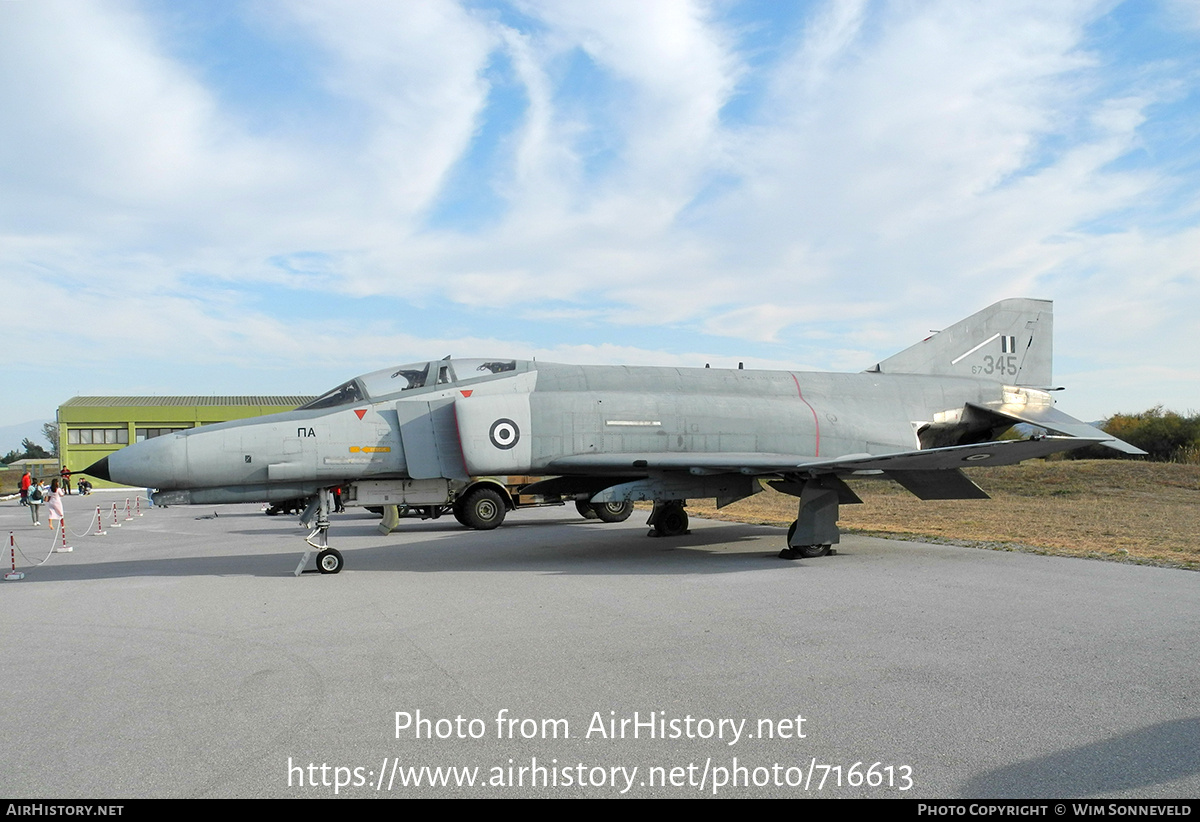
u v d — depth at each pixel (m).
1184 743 3.79
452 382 10.87
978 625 6.26
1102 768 3.52
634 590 8.01
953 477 11.02
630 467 10.52
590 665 5.20
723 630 6.17
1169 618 6.46
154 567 10.62
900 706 4.34
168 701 4.56
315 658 5.46
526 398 10.64
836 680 4.83
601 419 10.81
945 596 7.51
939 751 3.72
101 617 7.02
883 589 7.93
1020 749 3.74
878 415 12.79
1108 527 13.87
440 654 5.52
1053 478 23.50
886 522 15.41
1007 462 10.30
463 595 7.82
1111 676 4.87
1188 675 4.88
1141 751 3.70
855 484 28.47
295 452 9.80
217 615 7.00
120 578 9.50
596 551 11.54
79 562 11.65
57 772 3.57
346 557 11.29
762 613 6.80
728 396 11.92
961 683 4.75
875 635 5.96
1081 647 5.55
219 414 50.81
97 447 48.78
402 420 10.23
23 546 14.70
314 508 10.07
